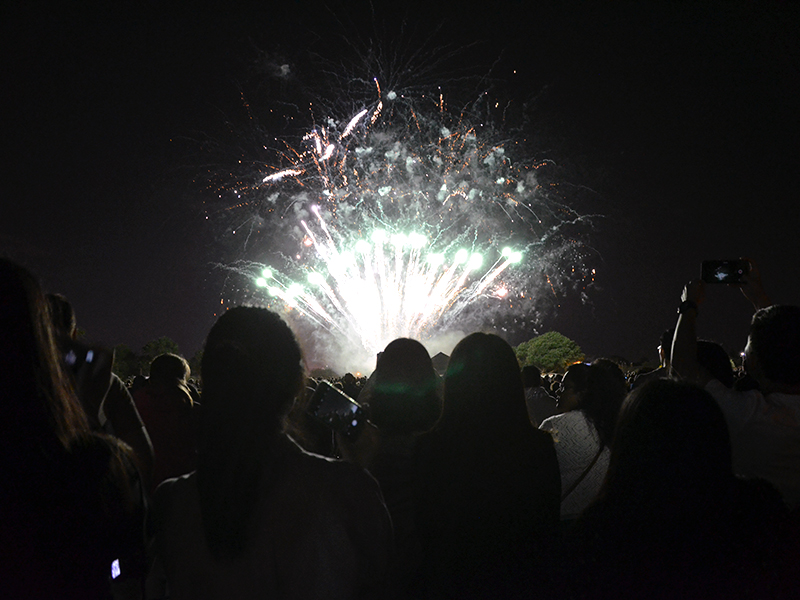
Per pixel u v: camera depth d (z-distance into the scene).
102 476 1.85
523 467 2.76
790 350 3.09
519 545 2.67
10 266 1.91
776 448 3.05
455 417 2.84
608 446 3.82
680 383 2.16
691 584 1.93
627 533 2.03
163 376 4.95
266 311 2.32
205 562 2.05
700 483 2.02
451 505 2.72
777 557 1.99
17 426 1.77
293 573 2.04
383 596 2.24
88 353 3.30
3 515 1.72
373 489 2.23
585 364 4.43
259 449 2.11
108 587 1.84
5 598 1.70
